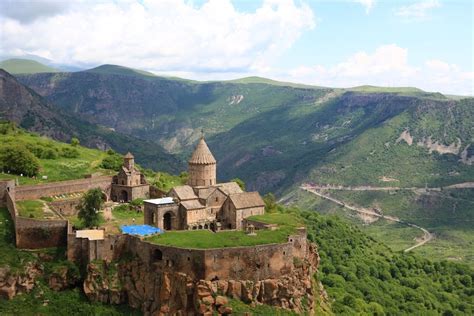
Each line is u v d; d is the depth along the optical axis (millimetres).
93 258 118312
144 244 116000
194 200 143000
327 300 149250
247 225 137750
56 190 164375
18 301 112750
